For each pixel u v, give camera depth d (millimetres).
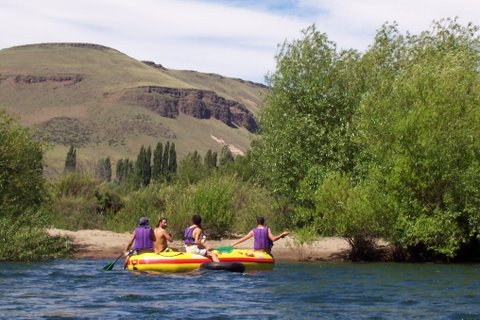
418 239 24359
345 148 29375
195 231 20750
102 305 13531
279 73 32031
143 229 20688
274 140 31328
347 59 32219
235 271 20234
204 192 31688
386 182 24984
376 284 18062
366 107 27188
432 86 25781
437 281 18969
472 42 32000
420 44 32531
